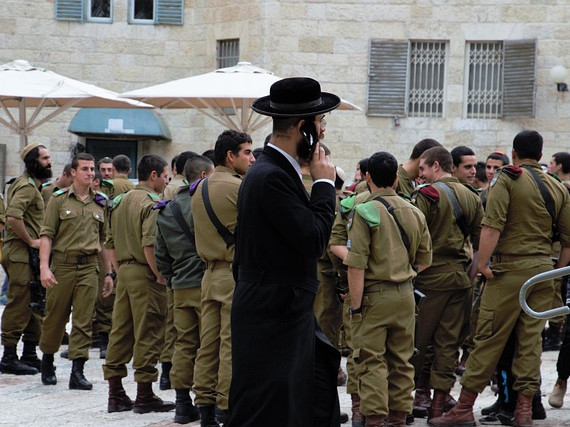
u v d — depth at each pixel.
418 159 10.17
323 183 6.26
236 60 25.36
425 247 8.79
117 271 10.24
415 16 24.39
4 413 10.07
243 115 18.27
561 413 10.04
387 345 8.66
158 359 10.62
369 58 24.42
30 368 12.32
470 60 24.52
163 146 25.95
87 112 25.23
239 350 6.25
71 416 9.95
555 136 24.16
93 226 11.32
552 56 24.08
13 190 12.18
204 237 8.85
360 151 24.58
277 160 6.25
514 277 8.98
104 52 25.92
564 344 10.15
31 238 12.27
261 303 6.19
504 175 9.00
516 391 9.33
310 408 6.30
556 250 12.97
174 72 26.00
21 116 17.97
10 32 25.77
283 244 6.19
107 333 13.50
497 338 9.12
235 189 8.74
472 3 24.30
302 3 24.42
